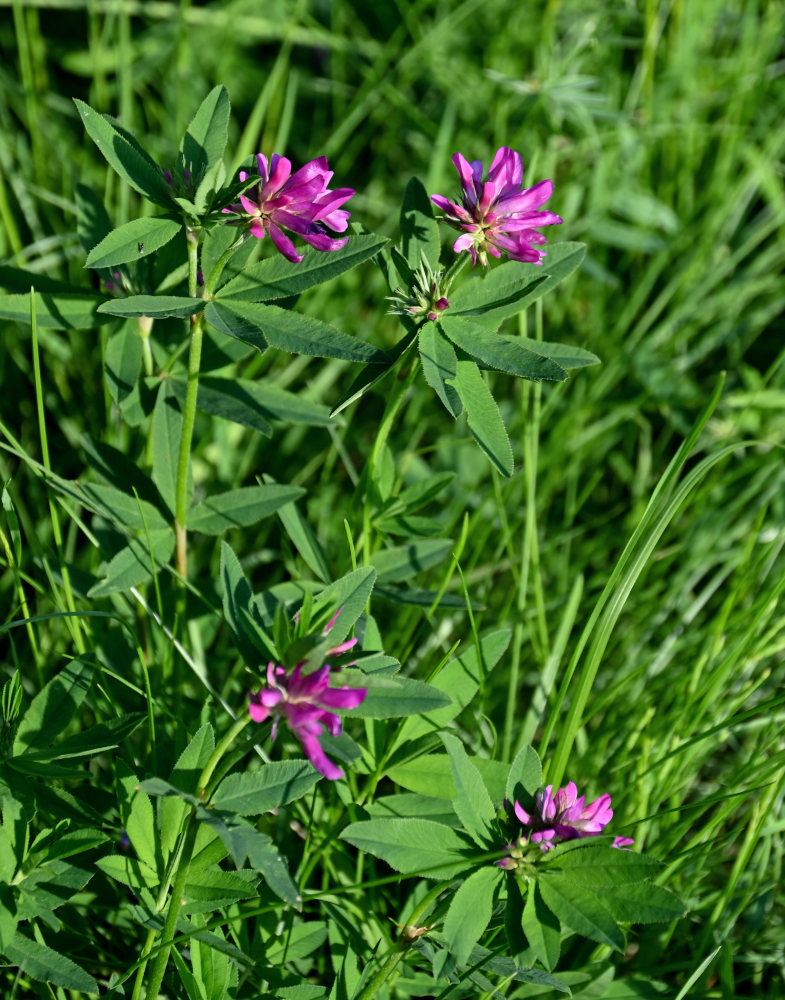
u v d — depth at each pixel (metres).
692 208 1.10
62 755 0.80
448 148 1.10
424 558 0.89
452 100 1.05
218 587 0.90
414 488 0.89
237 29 1.15
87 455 0.87
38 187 1.01
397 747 0.84
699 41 1.16
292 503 0.89
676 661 0.95
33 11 1.06
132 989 0.82
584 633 0.84
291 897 0.77
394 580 0.89
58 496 0.88
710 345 1.05
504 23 1.15
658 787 0.88
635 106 1.13
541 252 0.83
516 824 0.79
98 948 0.83
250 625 0.79
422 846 0.79
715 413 1.03
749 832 0.85
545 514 1.01
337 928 0.82
